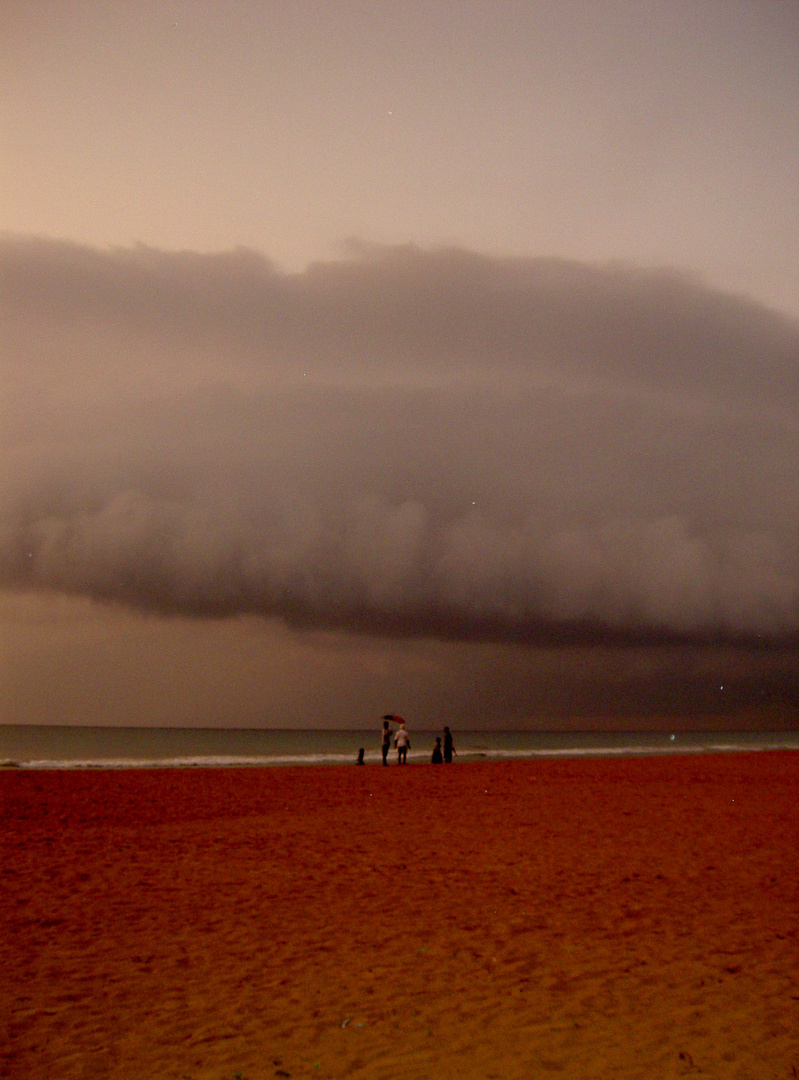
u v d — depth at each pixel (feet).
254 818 55.11
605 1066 16.72
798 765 111.14
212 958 24.13
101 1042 18.03
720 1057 17.15
